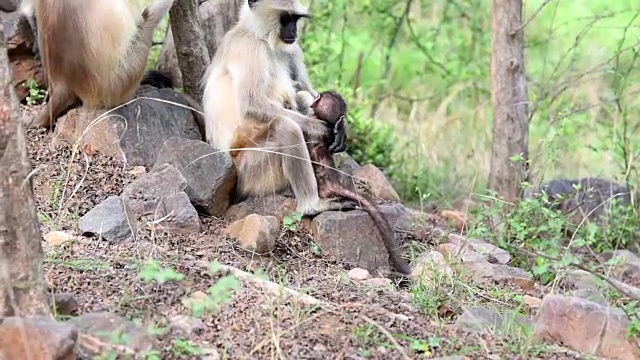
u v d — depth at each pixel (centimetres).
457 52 1284
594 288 667
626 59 1249
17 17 807
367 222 690
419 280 613
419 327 522
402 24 1299
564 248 732
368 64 1255
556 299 545
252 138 717
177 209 655
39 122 762
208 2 841
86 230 609
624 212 860
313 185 702
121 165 727
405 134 1098
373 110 1123
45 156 726
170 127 763
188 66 801
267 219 645
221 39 807
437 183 987
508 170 871
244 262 612
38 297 443
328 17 1155
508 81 874
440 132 1106
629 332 526
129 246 598
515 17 870
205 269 566
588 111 1113
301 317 504
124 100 757
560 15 1431
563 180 924
